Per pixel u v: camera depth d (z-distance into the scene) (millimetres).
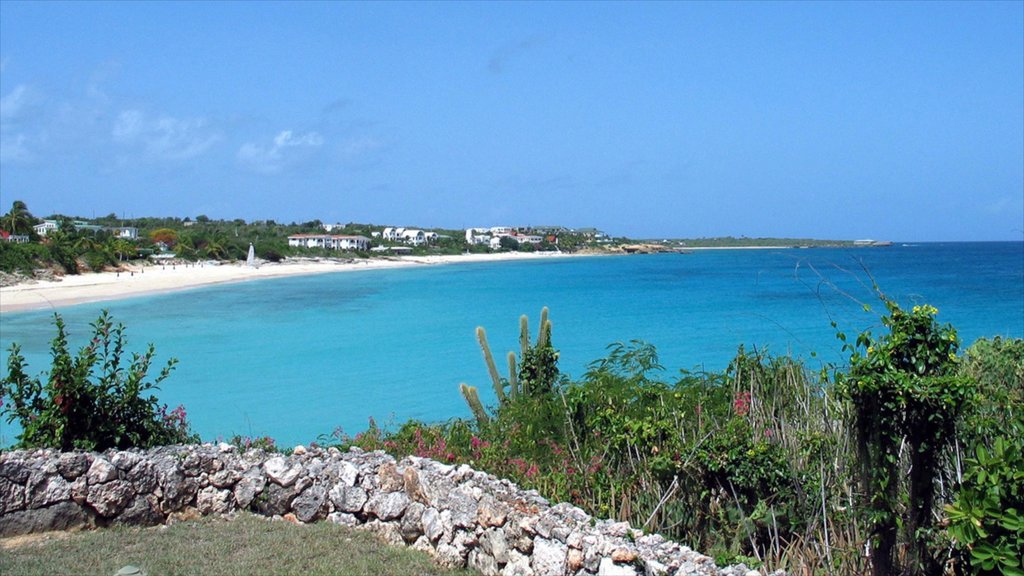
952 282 61375
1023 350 8672
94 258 90312
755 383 8992
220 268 115000
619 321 42094
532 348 11812
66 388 8977
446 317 47438
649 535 6711
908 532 6020
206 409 21250
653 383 10094
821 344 28938
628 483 7941
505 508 7211
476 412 11453
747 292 61625
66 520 8406
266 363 29500
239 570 7238
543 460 9203
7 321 44156
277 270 116625
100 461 8586
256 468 8930
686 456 7418
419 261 167125
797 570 6641
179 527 8461
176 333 39469
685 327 38031
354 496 8539
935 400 5699
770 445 7383
